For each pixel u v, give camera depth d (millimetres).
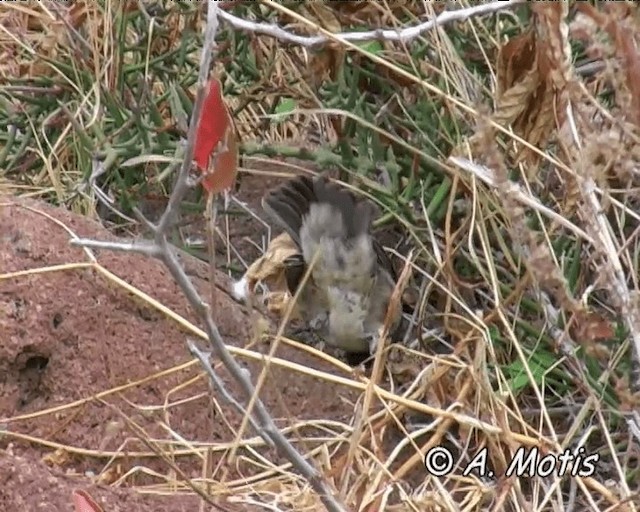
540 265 3164
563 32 3234
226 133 2854
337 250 4582
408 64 5148
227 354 2883
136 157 5152
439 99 5113
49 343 4207
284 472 3979
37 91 5832
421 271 4684
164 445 4070
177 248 5023
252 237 5555
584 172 3158
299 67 5543
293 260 4754
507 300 4570
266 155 5469
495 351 4566
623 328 4355
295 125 6148
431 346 4875
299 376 4500
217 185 2848
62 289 4301
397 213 5109
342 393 4504
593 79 4770
